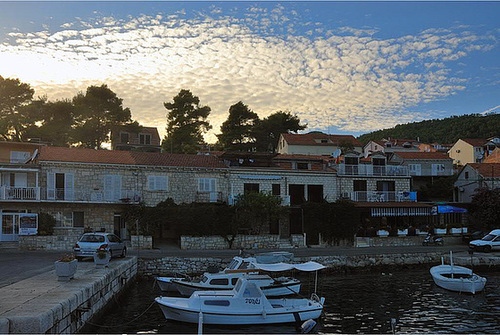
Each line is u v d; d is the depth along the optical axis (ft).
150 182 142.82
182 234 135.03
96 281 62.23
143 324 65.21
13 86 193.98
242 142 283.38
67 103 206.08
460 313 74.33
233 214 138.21
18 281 62.54
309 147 253.65
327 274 116.88
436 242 154.81
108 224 136.05
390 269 125.70
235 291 67.97
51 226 127.03
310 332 62.69
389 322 68.39
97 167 137.28
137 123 225.97
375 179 173.27
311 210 150.41
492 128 447.83
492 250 140.77
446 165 224.12
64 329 46.62
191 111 242.17
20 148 146.92
